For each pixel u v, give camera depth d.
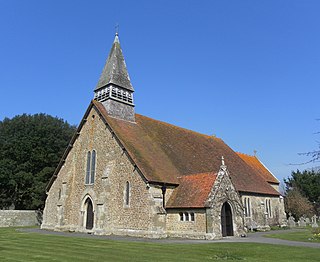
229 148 46.03
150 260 13.88
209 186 26.77
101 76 36.34
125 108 35.00
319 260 14.62
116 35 37.91
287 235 28.02
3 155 52.44
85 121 35.28
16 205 54.88
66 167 36.78
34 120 56.88
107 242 21.41
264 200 39.31
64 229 33.12
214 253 16.53
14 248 18.03
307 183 71.00
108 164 30.47
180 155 34.31
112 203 29.12
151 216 25.72
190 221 26.06
